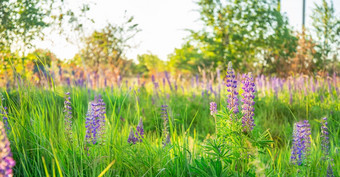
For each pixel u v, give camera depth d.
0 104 3.42
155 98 8.46
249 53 17.03
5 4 8.12
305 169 3.56
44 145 3.18
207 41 17.73
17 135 3.18
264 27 16.98
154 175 3.14
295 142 3.55
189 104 8.41
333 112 7.36
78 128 3.63
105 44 14.61
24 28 7.32
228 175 3.01
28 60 6.96
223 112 3.25
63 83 9.03
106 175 2.93
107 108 7.77
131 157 3.38
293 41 16.70
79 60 13.55
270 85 10.02
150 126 6.16
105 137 3.39
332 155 4.15
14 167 3.05
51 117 3.47
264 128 6.09
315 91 9.30
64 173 2.76
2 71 6.90
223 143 3.24
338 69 14.28
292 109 8.00
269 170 3.35
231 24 17.64
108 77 13.64
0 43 7.45
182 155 3.29
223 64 16.92
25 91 3.59
